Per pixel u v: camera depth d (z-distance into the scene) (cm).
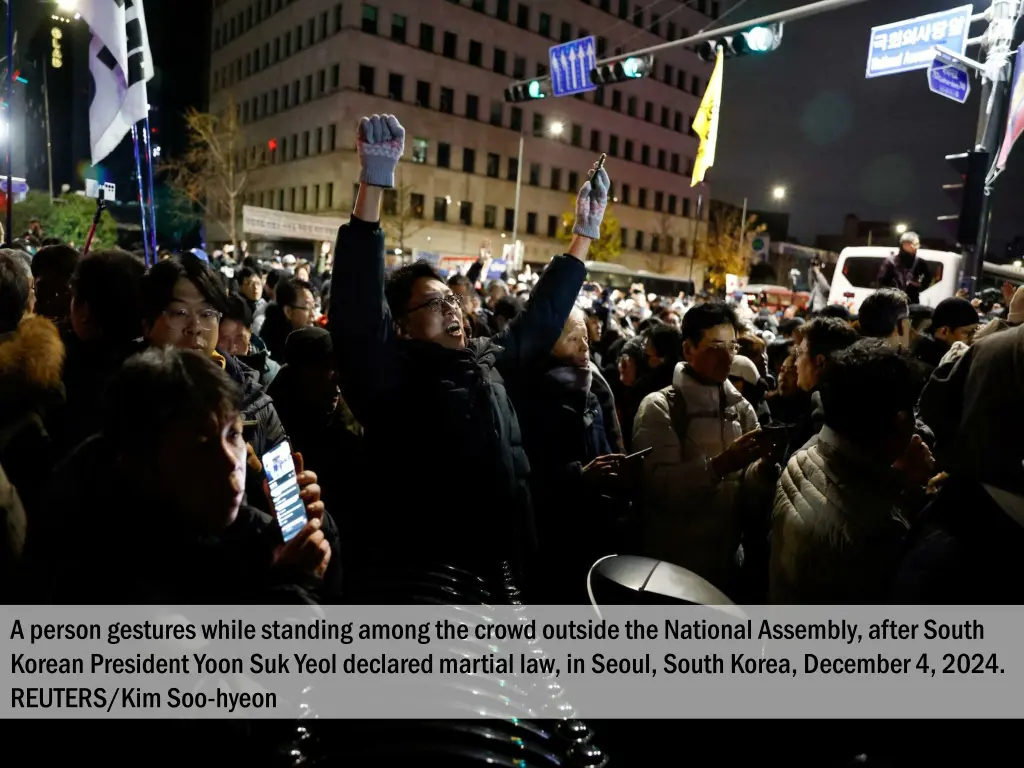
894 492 201
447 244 5594
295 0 5519
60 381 219
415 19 5303
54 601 135
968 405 159
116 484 140
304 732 132
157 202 6084
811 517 202
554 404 331
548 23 6062
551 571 319
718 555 318
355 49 5047
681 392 338
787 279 6550
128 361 143
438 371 226
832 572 196
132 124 546
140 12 545
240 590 157
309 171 5375
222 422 141
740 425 341
